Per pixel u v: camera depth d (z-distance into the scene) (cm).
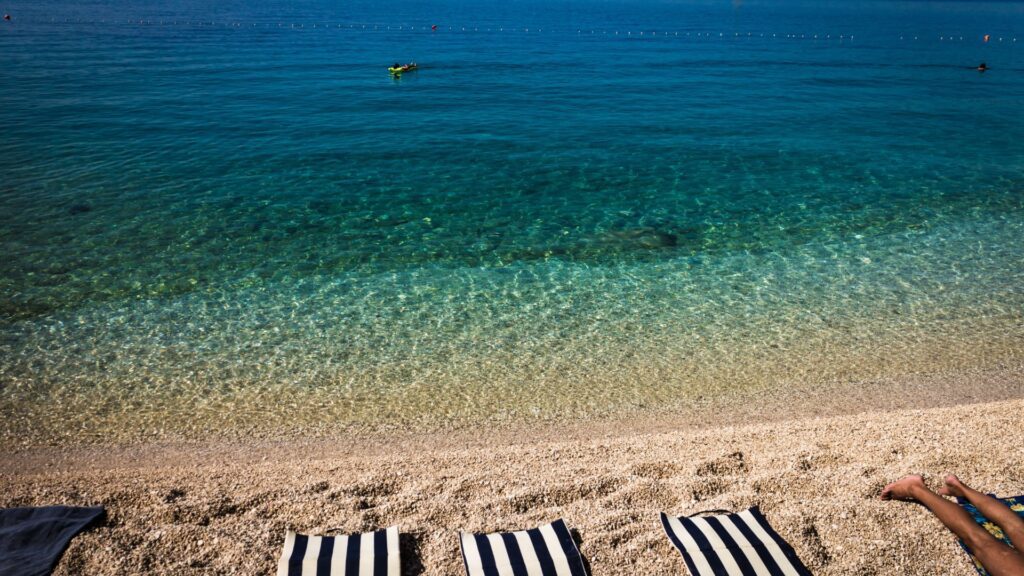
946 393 966
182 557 539
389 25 9950
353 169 2228
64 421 891
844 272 1427
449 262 1484
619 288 1346
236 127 2800
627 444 786
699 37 8550
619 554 548
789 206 1914
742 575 517
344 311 1240
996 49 7381
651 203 1930
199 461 802
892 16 16012
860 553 550
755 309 1249
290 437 862
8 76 3762
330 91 3769
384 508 617
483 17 13138
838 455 723
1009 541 539
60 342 1107
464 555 537
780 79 4578
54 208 1753
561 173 2227
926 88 4266
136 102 3216
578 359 1070
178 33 7162
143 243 1552
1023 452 717
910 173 2275
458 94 3766
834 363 1055
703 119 3167
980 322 1188
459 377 1016
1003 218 1814
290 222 1722
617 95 3812
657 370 1036
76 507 603
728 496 633
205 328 1167
